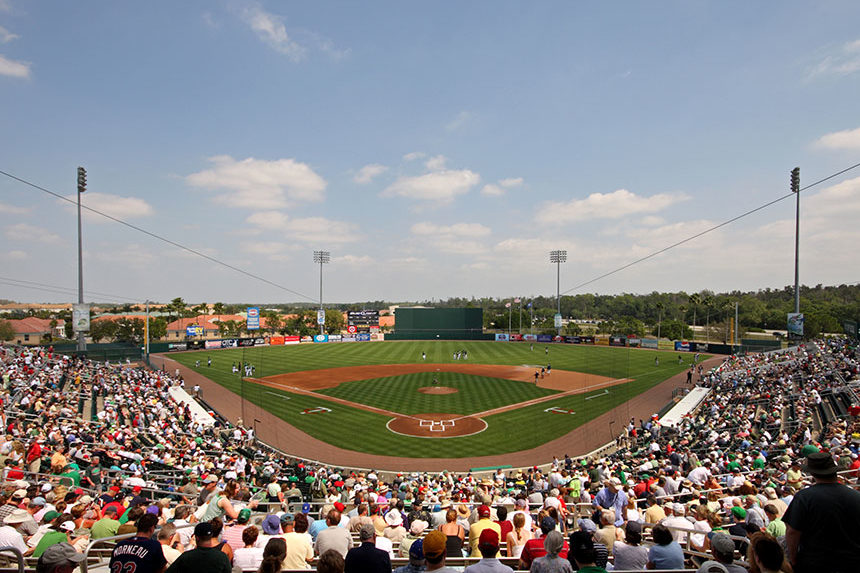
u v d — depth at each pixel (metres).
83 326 54.44
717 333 118.31
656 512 10.77
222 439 30.23
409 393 47.09
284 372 60.12
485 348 90.56
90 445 19.92
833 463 4.45
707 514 9.34
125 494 13.47
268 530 8.78
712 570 5.16
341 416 37.81
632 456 25.48
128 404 32.31
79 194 53.88
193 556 5.21
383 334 109.06
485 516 9.23
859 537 4.19
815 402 28.25
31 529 9.14
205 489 12.43
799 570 4.37
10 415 23.05
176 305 137.50
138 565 5.20
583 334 124.62
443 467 26.84
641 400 44.19
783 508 10.14
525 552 7.29
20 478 13.27
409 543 9.86
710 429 27.95
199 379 54.38
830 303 133.38
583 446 30.56
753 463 18.89
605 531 8.76
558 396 45.88
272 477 21.45
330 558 5.01
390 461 27.73
